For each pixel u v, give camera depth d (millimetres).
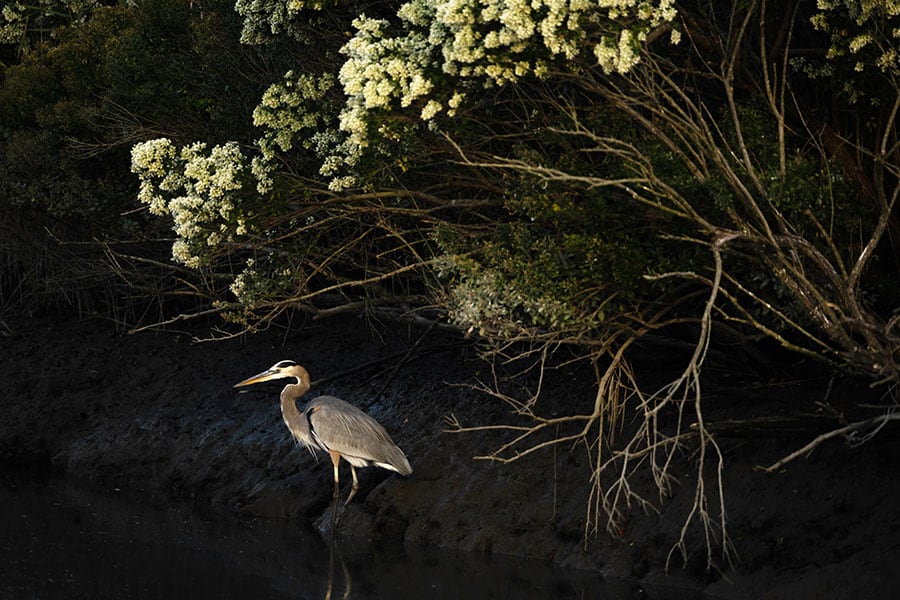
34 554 14719
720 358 15828
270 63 17297
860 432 13172
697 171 11367
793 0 13516
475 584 13539
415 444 16969
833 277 11055
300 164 15734
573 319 12492
